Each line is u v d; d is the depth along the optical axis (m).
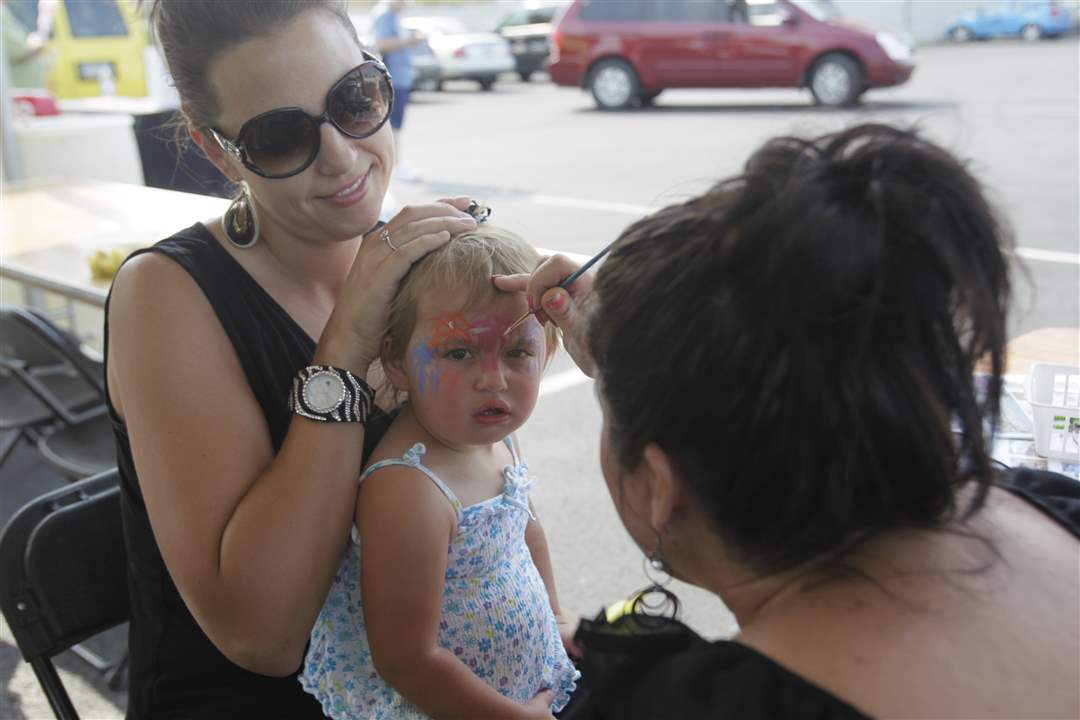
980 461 0.74
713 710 0.73
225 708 1.34
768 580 0.79
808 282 0.67
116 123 5.22
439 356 1.15
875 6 17.00
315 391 1.16
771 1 9.91
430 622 1.15
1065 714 0.68
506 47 14.05
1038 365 1.65
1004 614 0.73
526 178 7.71
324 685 1.26
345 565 1.26
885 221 0.69
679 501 0.78
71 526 1.54
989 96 9.91
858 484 0.71
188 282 1.23
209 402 1.20
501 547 1.22
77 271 3.02
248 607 1.14
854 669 0.71
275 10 1.20
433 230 1.18
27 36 7.29
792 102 10.73
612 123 10.09
